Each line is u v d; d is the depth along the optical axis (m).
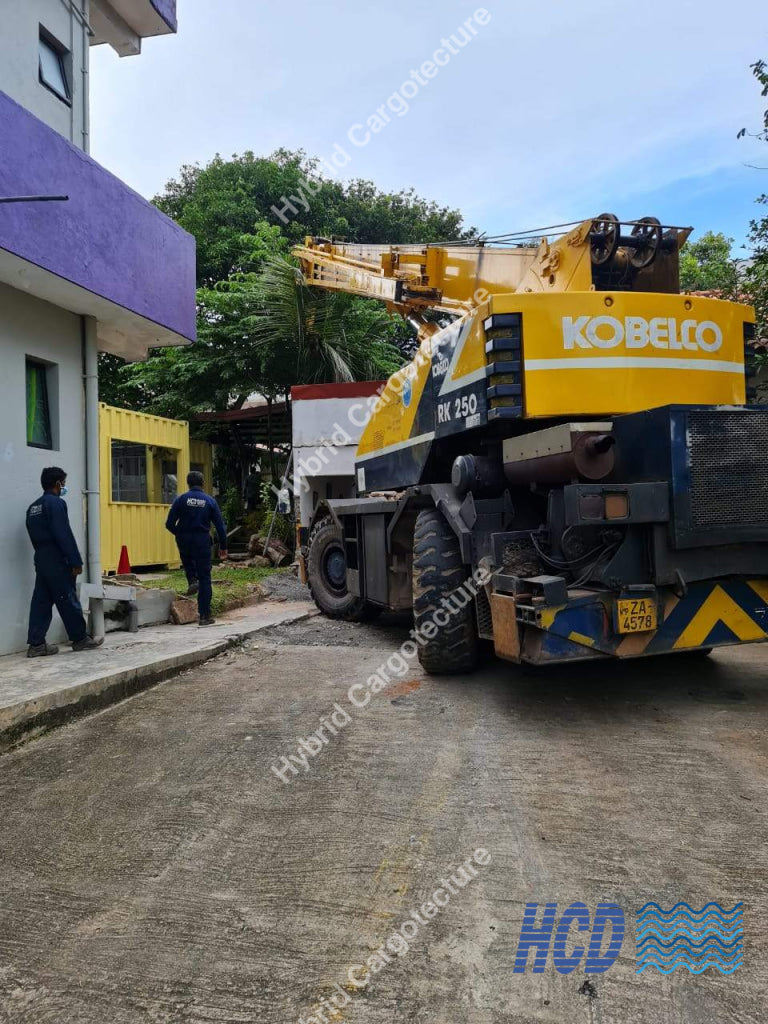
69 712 5.02
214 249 18.38
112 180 6.66
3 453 6.22
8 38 6.19
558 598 4.43
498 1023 2.07
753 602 4.91
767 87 7.98
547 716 4.77
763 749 4.07
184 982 2.29
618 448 4.77
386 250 8.11
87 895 2.81
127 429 12.55
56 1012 2.18
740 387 5.27
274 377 15.70
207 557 8.44
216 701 5.39
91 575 7.23
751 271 9.61
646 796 3.48
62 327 6.95
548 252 5.89
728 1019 2.06
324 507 9.30
